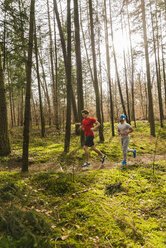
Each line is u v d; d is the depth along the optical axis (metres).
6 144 6.83
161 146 8.70
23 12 5.54
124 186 3.77
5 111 6.84
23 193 3.13
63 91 14.88
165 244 2.14
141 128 14.67
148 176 4.37
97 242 2.15
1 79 6.71
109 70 10.95
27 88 4.49
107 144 8.77
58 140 10.19
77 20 7.62
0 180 3.81
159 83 14.65
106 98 24.62
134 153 6.14
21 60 6.69
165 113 26.94
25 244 1.82
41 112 11.59
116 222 2.54
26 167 4.74
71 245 2.07
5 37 6.37
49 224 2.35
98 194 3.36
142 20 10.80
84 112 5.44
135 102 30.69
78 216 2.66
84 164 5.44
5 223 2.10
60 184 3.61
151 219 2.67
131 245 2.11
